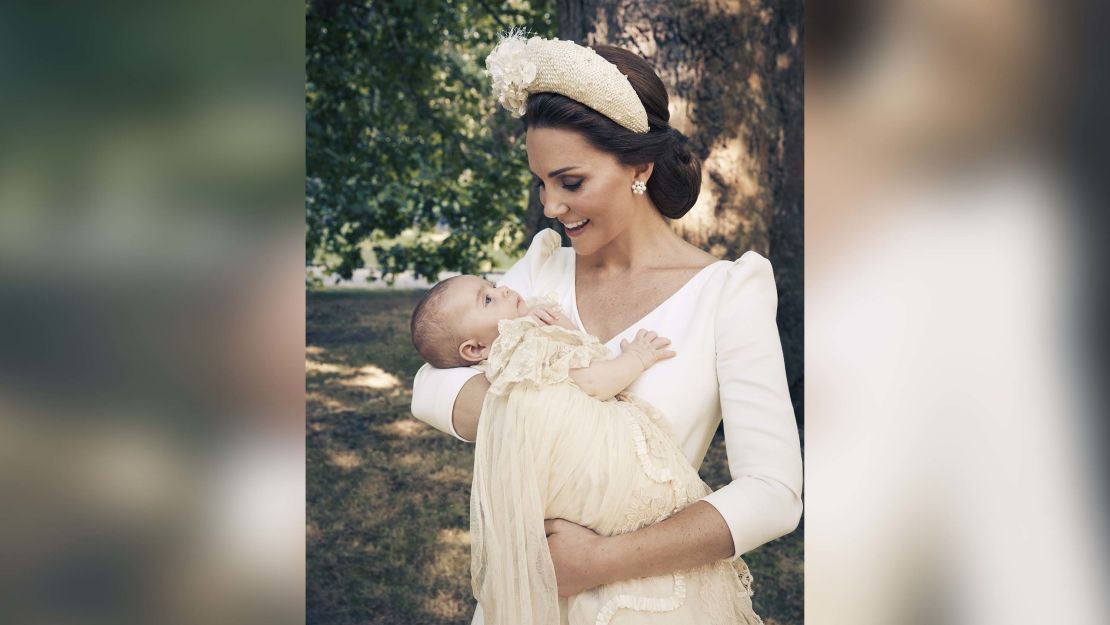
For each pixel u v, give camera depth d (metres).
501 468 1.39
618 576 1.34
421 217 7.07
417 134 6.75
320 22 6.34
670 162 1.57
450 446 5.16
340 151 6.56
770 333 1.46
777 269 4.32
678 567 1.34
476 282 1.69
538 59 1.47
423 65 6.65
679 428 1.47
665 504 1.39
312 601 3.87
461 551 4.21
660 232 1.64
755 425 1.40
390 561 4.15
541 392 1.40
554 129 1.47
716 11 3.74
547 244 1.82
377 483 4.79
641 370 1.47
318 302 7.51
